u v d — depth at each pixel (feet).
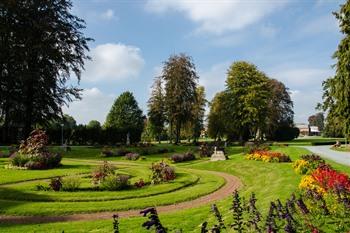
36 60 157.58
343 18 99.45
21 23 152.97
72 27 162.40
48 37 155.53
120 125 307.37
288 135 306.96
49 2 155.94
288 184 62.03
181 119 219.00
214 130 259.19
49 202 61.26
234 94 237.25
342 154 134.62
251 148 147.23
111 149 159.43
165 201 64.23
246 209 36.50
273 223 28.48
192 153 143.95
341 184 40.16
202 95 266.16
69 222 48.91
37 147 104.73
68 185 69.31
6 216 52.70
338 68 99.60
